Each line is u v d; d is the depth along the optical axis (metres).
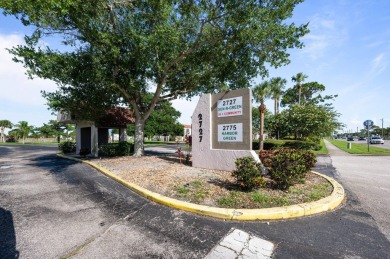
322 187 6.23
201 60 13.77
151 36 10.16
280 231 3.96
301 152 7.54
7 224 4.37
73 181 8.11
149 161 11.84
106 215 4.77
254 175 5.68
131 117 20.33
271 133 27.89
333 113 22.66
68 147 20.72
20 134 57.84
